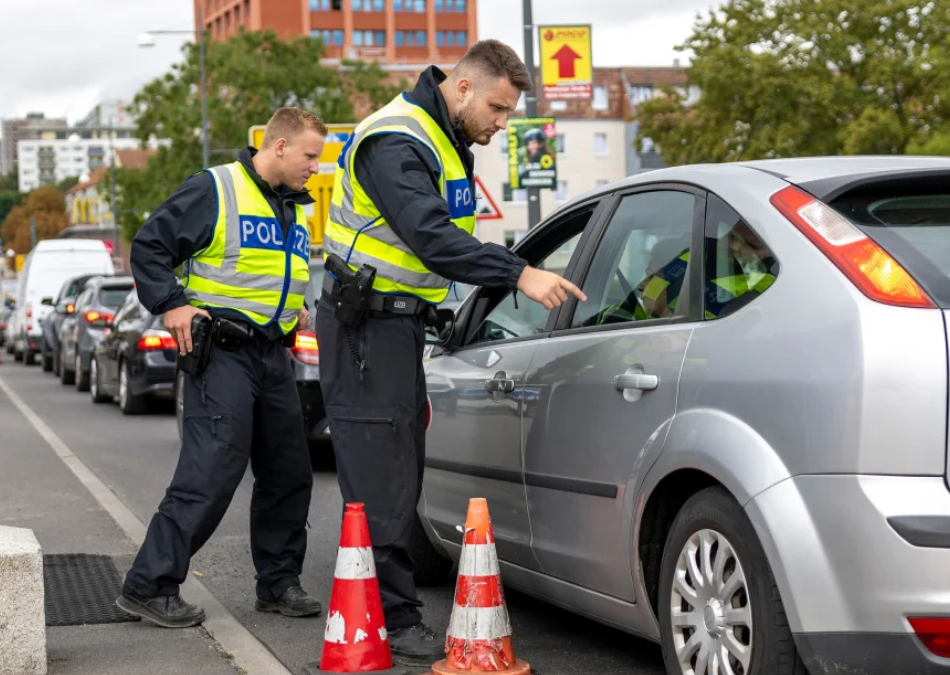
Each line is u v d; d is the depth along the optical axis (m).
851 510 3.69
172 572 5.92
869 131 33.59
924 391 3.66
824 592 3.74
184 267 6.12
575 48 21.52
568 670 5.16
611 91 87.88
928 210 4.12
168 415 17.95
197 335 5.88
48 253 35.22
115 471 11.91
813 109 35.75
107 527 8.72
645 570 4.58
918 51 33.69
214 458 5.94
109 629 5.89
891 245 3.92
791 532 3.81
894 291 3.78
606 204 5.29
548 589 5.27
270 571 6.27
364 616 4.93
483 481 5.72
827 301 3.88
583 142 87.00
